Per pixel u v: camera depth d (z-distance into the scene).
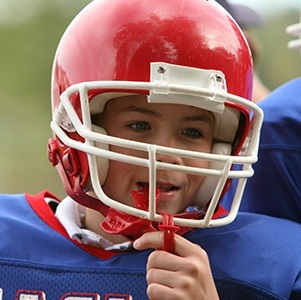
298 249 5.82
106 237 5.81
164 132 5.40
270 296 5.60
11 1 34.25
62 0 34.25
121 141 5.11
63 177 5.69
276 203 6.42
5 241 5.83
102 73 5.42
